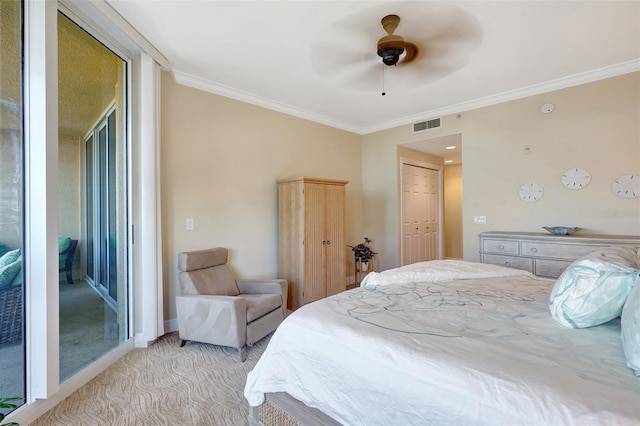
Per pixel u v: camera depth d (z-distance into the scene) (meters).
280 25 2.35
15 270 1.73
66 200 2.15
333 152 4.81
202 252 3.01
